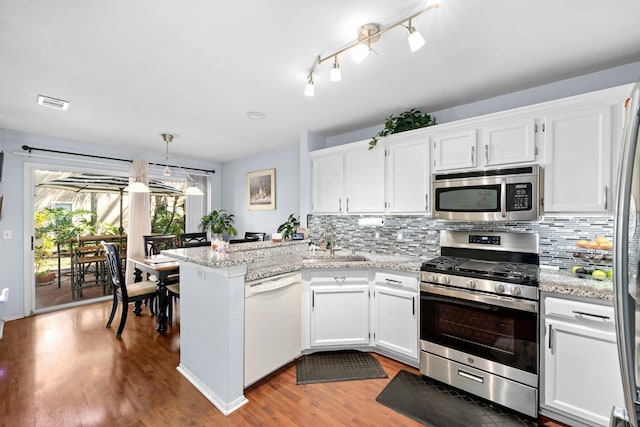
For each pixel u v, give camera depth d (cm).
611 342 158
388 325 252
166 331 317
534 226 234
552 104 202
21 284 360
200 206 557
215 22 154
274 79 221
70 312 379
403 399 201
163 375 230
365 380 224
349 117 309
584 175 192
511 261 237
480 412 188
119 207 488
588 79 216
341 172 327
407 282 240
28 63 195
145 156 468
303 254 305
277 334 231
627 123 80
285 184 459
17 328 322
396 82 229
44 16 148
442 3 140
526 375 182
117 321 347
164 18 151
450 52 186
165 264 334
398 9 145
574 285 174
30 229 367
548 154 205
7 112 288
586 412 166
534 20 154
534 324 179
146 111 288
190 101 263
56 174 412
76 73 209
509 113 219
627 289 78
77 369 237
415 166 271
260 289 214
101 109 282
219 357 197
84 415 183
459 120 250
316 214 354
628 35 167
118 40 170
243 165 530
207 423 178
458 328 210
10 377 225
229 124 331
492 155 229
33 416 181
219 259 214
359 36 164
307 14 148
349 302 261
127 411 188
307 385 218
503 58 194
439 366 218
